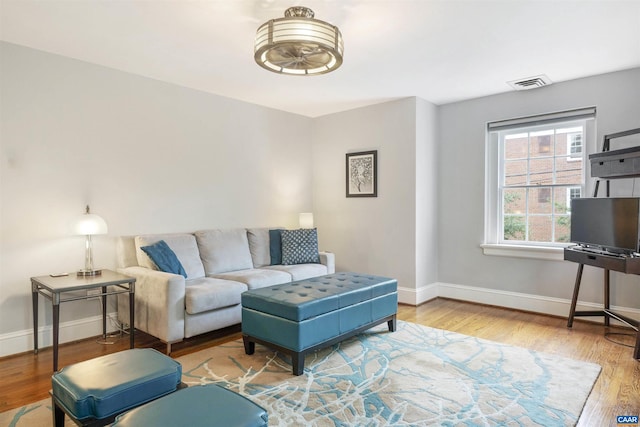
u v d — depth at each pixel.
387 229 4.56
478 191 4.39
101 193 3.36
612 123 3.51
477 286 4.41
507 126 4.18
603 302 3.60
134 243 3.45
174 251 3.55
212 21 2.53
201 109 4.09
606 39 2.78
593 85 3.60
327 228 5.18
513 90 4.06
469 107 4.43
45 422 1.97
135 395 1.56
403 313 4.01
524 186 4.16
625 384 2.36
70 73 3.17
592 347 2.99
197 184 4.07
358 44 2.86
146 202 3.66
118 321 3.44
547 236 4.03
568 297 3.80
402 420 1.96
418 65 3.31
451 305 4.34
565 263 3.81
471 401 2.15
